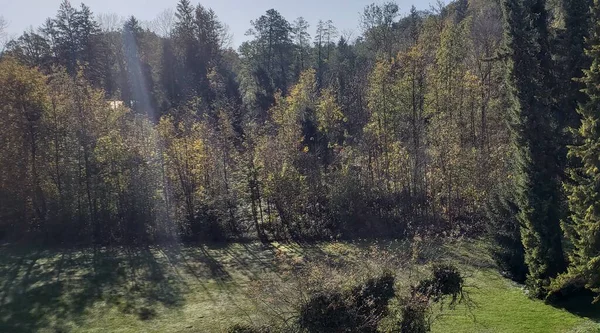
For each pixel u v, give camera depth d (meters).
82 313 19.75
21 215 29.69
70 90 31.56
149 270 25.08
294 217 31.27
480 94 31.23
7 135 28.84
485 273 21.61
